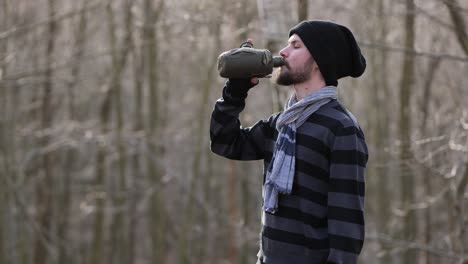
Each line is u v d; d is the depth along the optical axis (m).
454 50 8.12
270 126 2.65
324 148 2.38
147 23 10.86
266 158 2.64
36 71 9.51
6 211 11.57
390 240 7.01
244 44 2.59
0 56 9.91
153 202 12.52
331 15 8.68
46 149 11.03
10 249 11.92
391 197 12.09
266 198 2.46
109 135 11.07
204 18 8.72
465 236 6.65
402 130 8.59
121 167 12.43
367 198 12.28
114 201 13.23
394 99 11.61
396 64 11.90
